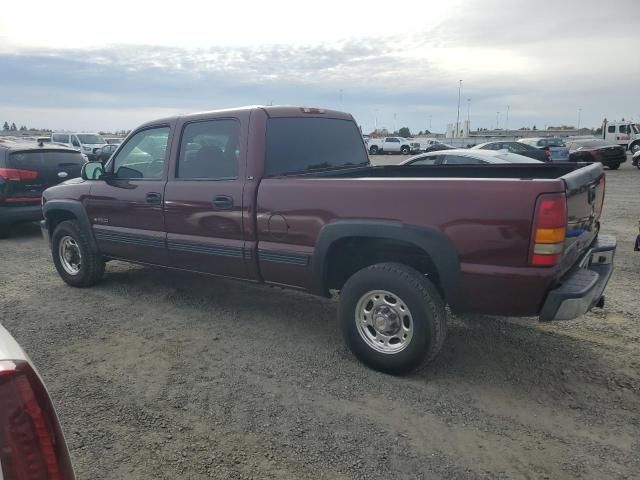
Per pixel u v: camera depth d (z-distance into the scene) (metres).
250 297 5.58
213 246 4.51
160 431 3.09
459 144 52.03
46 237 6.24
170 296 5.62
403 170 5.51
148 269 6.75
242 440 3.00
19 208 8.84
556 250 3.09
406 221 3.48
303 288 4.13
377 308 3.72
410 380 3.68
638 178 19.75
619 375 3.72
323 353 4.16
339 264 4.18
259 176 4.24
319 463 2.79
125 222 5.25
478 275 3.28
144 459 2.83
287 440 2.99
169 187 4.77
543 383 3.63
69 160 9.54
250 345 4.32
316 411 3.29
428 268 3.96
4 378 1.39
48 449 1.43
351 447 2.92
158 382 3.69
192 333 4.59
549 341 4.33
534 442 2.95
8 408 1.37
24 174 8.83
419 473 2.70
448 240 3.35
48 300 5.53
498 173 5.11
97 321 4.89
